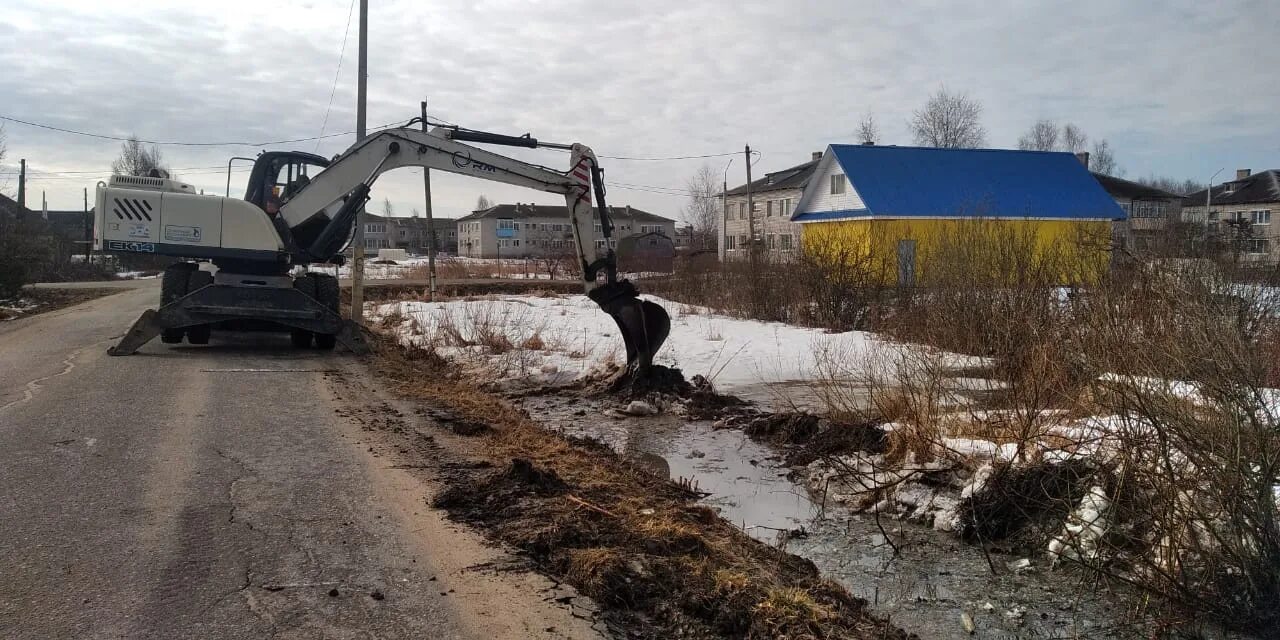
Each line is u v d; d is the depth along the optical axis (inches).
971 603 182.7
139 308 866.8
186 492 228.5
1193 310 212.1
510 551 191.2
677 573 180.2
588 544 195.3
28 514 207.9
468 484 243.1
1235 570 169.0
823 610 168.2
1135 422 197.3
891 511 242.8
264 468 255.1
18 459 258.1
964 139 2401.6
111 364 457.1
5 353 500.1
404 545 192.9
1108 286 323.6
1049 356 284.0
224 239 526.9
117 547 187.5
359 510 217.3
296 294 513.7
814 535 226.1
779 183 2486.5
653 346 430.0
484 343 566.6
